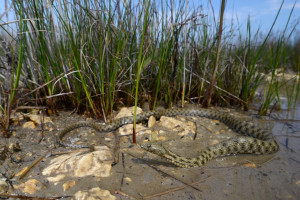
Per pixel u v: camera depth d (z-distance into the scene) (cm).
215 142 39
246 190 26
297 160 33
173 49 52
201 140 40
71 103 52
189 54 59
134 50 51
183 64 57
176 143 38
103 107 47
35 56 45
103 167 29
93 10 42
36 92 45
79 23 44
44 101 49
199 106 59
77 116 49
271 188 26
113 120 45
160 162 32
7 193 24
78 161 29
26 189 25
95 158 30
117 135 41
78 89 46
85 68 44
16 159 31
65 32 44
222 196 24
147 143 32
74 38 43
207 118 52
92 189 25
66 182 26
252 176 29
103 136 41
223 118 50
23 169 28
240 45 63
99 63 43
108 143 38
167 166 31
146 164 31
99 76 45
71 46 41
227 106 61
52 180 27
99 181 27
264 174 29
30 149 34
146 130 42
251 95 63
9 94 39
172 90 58
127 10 47
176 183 27
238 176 29
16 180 26
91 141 38
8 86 45
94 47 45
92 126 44
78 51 44
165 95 57
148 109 55
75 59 40
